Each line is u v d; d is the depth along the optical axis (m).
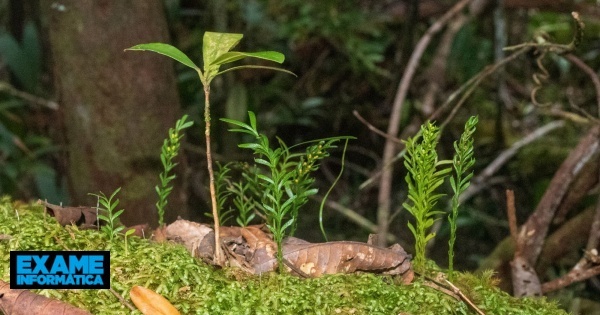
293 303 1.34
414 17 4.18
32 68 4.09
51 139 4.52
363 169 4.86
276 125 5.13
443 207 4.24
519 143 3.86
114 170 2.95
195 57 4.72
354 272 1.49
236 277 1.44
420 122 3.79
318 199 4.79
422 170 1.46
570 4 4.82
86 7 2.80
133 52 2.86
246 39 4.86
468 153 1.44
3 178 4.21
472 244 4.46
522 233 2.29
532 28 5.42
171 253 1.45
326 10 5.16
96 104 2.89
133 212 2.99
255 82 4.96
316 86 5.24
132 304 1.32
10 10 4.62
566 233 2.95
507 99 4.90
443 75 3.84
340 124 5.16
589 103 4.88
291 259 1.49
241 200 1.70
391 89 4.35
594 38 5.21
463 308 1.40
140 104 2.91
